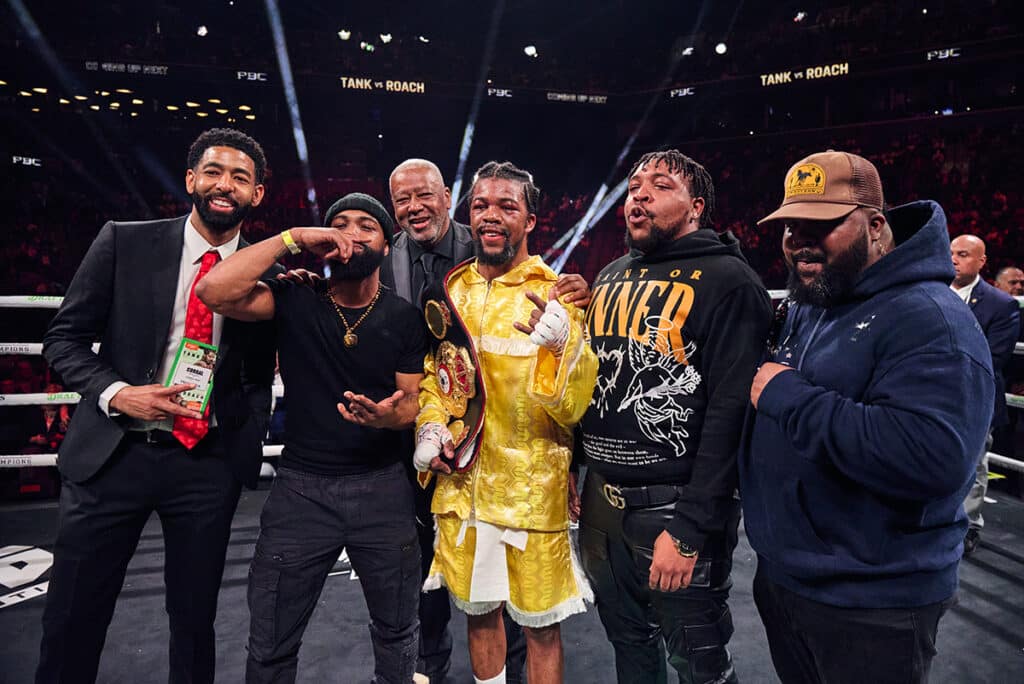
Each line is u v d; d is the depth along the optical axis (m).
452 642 2.61
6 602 2.93
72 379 1.83
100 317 1.91
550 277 1.88
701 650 1.76
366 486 1.86
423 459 1.81
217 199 1.85
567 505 1.91
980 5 14.23
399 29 18.56
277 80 15.65
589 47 19.23
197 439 1.87
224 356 1.91
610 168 18.69
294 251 1.72
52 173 15.48
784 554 1.42
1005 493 4.31
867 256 1.37
